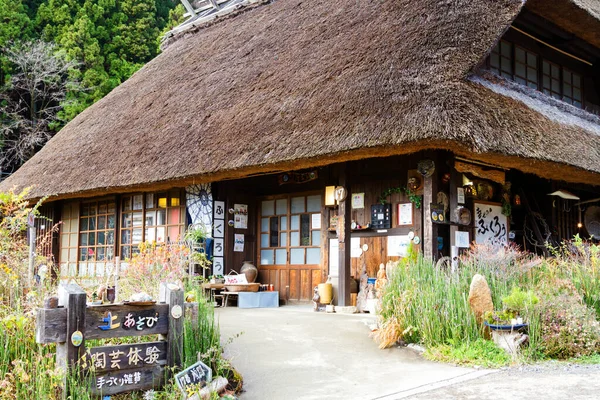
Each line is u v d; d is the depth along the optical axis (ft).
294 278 30.81
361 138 20.70
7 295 13.92
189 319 13.78
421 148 20.07
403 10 26.86
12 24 66.74
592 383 13.52
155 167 28.58
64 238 41.75
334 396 13.34
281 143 23.48
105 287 14.73
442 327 17.51
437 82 20.93
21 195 16.19
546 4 26.61
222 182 31.78
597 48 32.07
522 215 30.86
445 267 20.53
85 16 68.85
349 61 25.68
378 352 17.31
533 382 13.75
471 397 12.67
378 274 24.48
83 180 32.55
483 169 25.80
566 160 22.77
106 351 12.03
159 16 80.33
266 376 14.98
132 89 41.50
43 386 11.19
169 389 12.49
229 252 31.58
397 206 26.30
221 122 28.27
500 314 17.03
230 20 42.68
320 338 19.03
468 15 23.67
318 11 33.71
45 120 67.82
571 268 20.65
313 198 30.40
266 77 29.76
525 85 29.53
